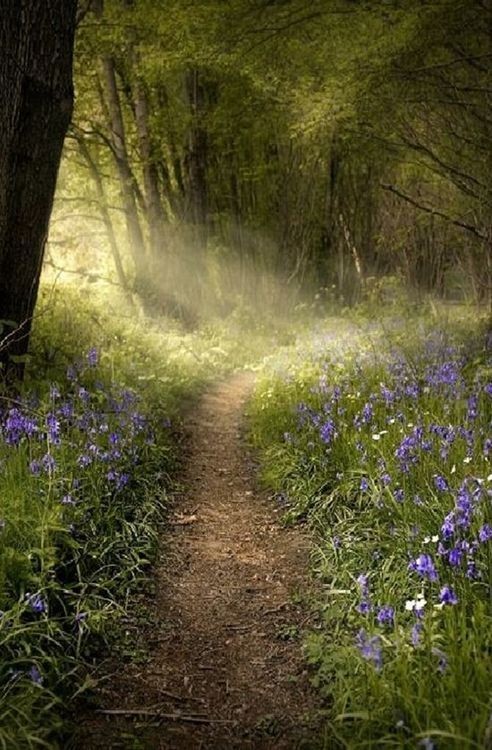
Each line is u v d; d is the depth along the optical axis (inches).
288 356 536.7
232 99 769.6
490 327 456.1
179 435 352.5
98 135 730.2
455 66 369.4
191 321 788.6
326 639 155.5
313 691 141.6
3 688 126.0
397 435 232.1
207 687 145.2
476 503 156.4
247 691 143.6
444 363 312.5
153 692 142.8
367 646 122.6
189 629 168.6
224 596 185.6
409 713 114.3
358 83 379.6
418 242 978.7
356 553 185.0
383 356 377.1
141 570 190.7
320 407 310.3
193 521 238.4
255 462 316.5
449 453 199.3
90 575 174.2
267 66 462.0
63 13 249.6
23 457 194.9
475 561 143.4
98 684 142.8
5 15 234.7
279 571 199.2
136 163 816.3
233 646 161.0
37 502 175.3
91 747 124.6
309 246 1072.2
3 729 116.1
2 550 153.1
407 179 737.0
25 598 146.9
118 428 255.8
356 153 554.6
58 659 140.3
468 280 820.0
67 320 416.8
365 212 1070.4
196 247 835.4
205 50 448.1
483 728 105.8
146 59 556.1
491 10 324.5
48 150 258.4
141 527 207.6
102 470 210.7
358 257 1058.7
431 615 133.1
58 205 800.3
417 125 446.3
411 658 124.3
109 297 734.5
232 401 486.9
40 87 248.1
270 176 1002.7
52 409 229.1
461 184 465.7
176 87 807.1
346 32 392.8
